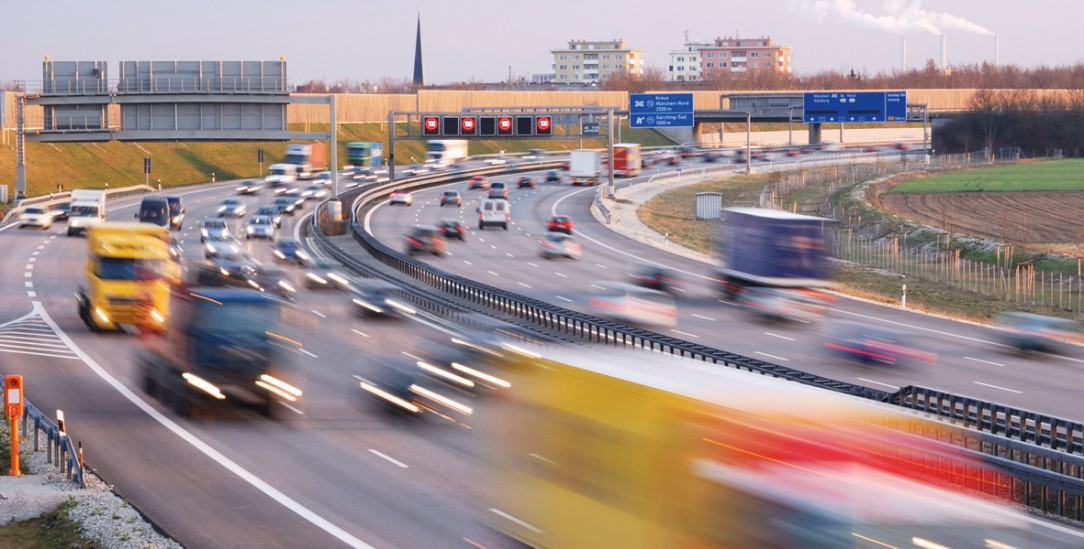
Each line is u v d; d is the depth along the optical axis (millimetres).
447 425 40656
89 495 32094
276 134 113688
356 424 40750
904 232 116500
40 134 113000
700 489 19500
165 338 57906
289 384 45125
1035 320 61594
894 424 18969
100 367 50812
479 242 111188
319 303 72250
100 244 59312
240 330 42125
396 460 36000
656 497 20656
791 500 17438
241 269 82938
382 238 113500
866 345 55031
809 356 57375
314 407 43344
